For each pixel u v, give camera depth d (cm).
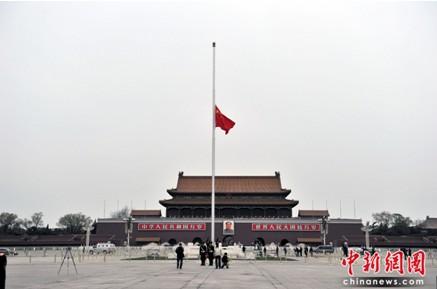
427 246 14050
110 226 14325
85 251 11056
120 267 5838
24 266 6019
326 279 4166
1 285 2609
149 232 14050
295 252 10819
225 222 13888
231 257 8800
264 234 13975
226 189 15088
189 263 6869
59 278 4112
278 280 4009
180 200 14838
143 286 3375
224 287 3338
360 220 14262
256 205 14712
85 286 3378
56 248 12350
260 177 15688
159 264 6594
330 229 14088
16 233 17425
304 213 14988
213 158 8144
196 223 14038
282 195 15038
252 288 3300
